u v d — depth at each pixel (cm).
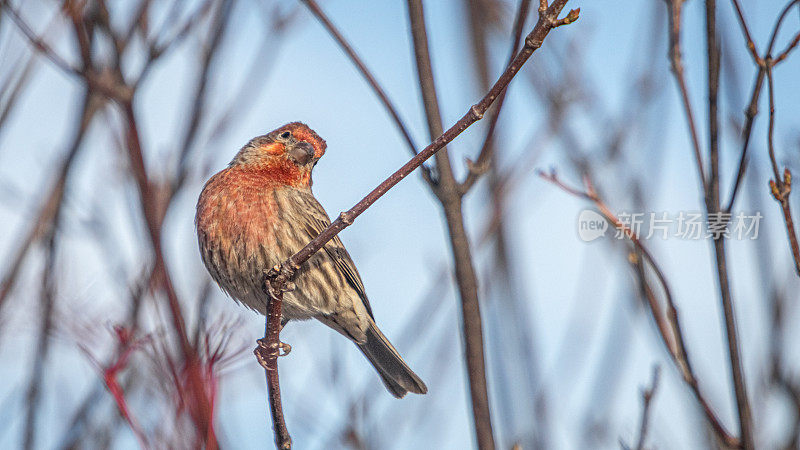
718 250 804
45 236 848
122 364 615
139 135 795
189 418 582
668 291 820
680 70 866
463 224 882
